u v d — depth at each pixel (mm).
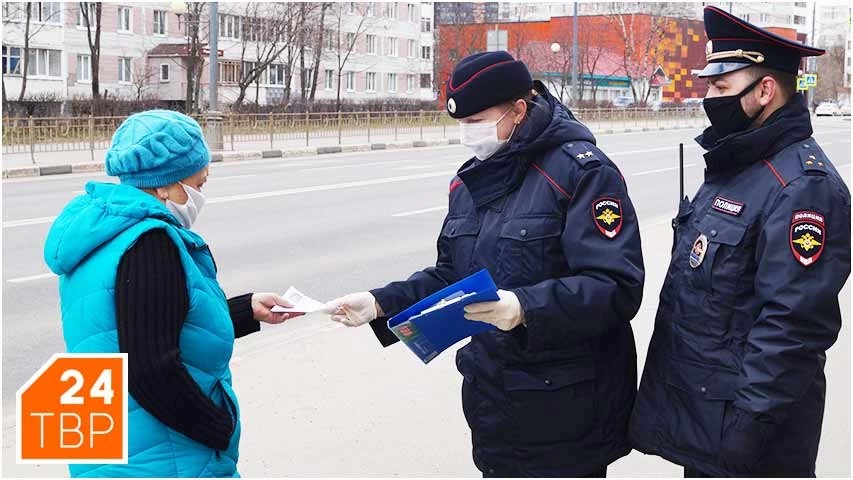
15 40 38500
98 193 2189
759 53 2348
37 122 20797
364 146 26984
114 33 43094
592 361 2580
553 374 2545
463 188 2789
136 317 2037
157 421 2111
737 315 2342
